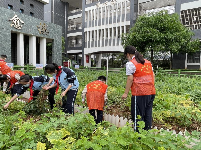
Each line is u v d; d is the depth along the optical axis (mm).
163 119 4512
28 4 18500
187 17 18844
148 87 3053
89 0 27078
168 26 14070
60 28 19250
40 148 2100
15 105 4766
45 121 3217
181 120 4246
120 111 5227
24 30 15461
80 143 2209
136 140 2445
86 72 13570
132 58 3127
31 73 11734
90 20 26703
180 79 9875
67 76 4051
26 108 4461
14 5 16984
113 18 23922
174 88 7531
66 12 32906
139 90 3043
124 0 22672
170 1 19984
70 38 33375
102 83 3943
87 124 2898
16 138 2381
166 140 2311
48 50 25281
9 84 5789
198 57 18078
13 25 14516
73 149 2223
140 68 3010
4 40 13953
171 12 20062
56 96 5500
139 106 3100
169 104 4551
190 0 18484
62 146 2217
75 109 4969
